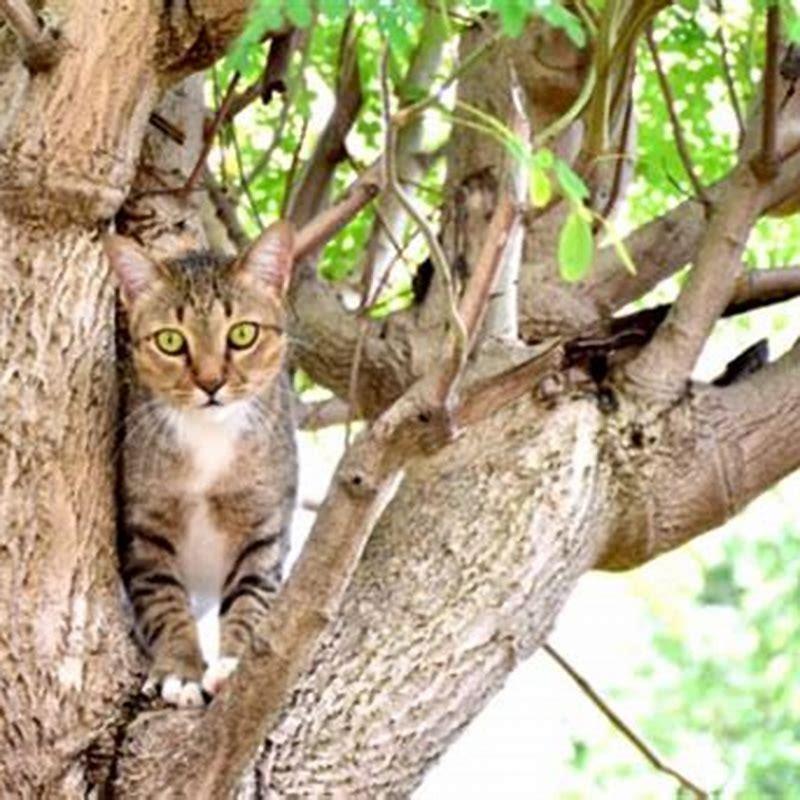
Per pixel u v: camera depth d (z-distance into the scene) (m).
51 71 6.37
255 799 6.46
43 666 6.52
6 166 6.43
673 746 15.54
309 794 6.50
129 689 6.67
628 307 9.30
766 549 16.30
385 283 8.08
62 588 6.58
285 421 8.04
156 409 7.67
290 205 8.32
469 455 7.12
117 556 6.96
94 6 6.35
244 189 8.38
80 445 6.62
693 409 7.21
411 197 8.80
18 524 6.52
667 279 8.96
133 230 7.79
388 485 5.88
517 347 7.36
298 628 5.96
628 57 7.38
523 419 7.15
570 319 8.00
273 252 7.85
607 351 7.28
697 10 8.12
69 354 6.60
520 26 5.90
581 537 7.01
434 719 6.66
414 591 6.83
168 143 7.74
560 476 7.02
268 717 6.16
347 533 5.84
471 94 8.08
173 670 6.82
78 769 6.53
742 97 9.12
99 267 6.67
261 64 8.50
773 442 7.25
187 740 6.45
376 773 6.57
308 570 5.90
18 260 6.55
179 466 7.66
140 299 7.73
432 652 6.71
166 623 7.42
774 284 7.77
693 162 8.77
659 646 16.17
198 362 7.70
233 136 8.44
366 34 9.21
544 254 8.12
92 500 6.67
